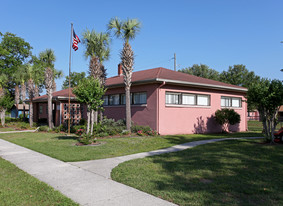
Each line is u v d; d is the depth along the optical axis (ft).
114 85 56.03
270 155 25.75
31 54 126.82
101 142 36.88
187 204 13.41
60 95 69.15
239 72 140.97
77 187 16.88
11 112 138.31
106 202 14.03
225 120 54.24
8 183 17.78
